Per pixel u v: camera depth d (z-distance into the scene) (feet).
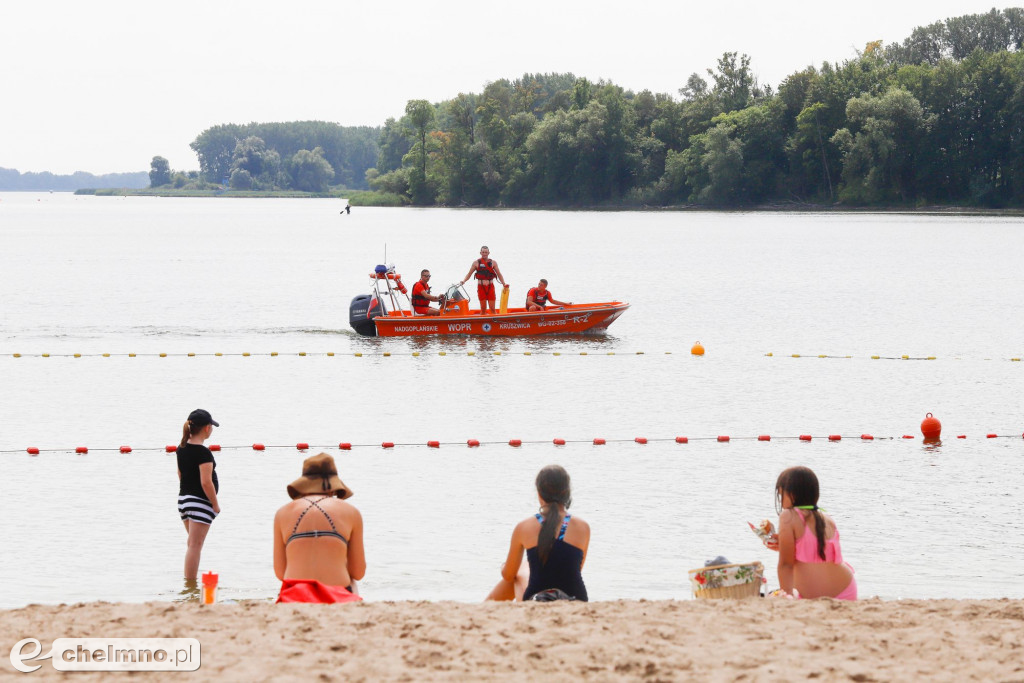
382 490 112.27
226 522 99.81
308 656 51.72
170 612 59.67
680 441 135.95
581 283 378.32
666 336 245.04
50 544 92.68
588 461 125.80
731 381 184.75
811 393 172.45
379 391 174.81
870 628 56.80
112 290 356.18
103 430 141.90
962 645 53.78
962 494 110.11
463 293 254.27
